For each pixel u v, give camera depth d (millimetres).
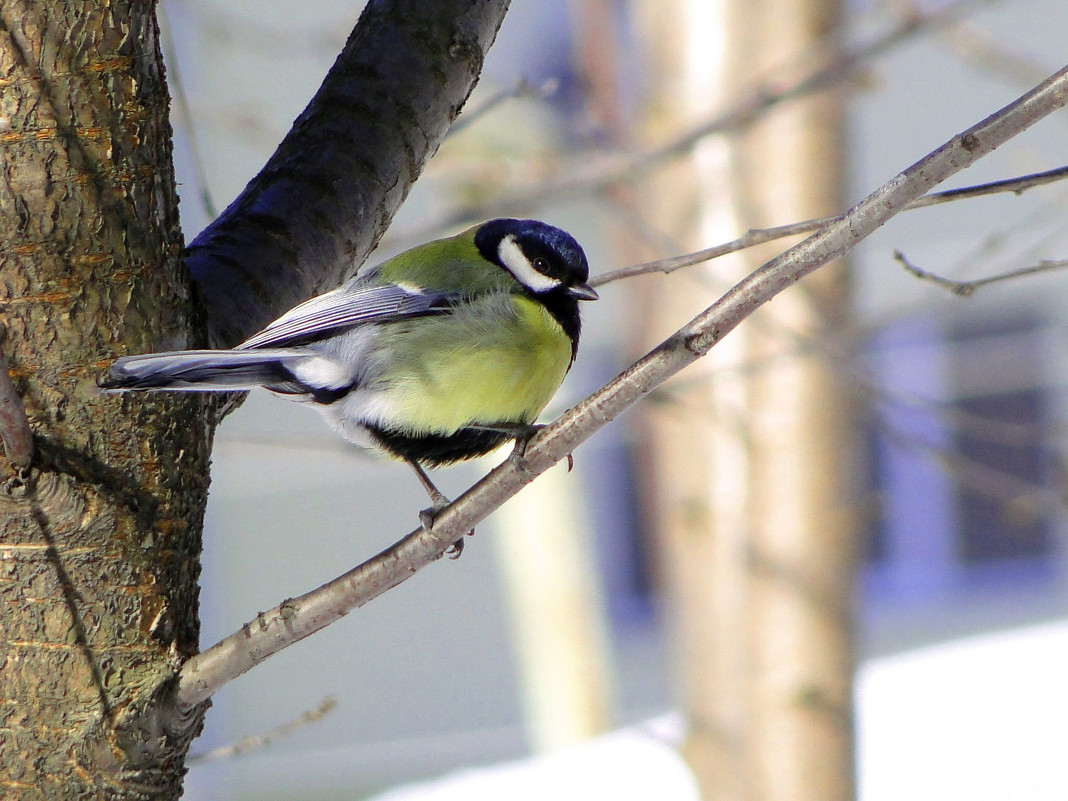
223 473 20359
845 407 11523
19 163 4531
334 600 4883
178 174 11859
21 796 4637
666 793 17078
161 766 4793
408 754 20719
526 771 18359
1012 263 13984
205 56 17234
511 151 14883
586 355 20609
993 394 21453
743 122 10023
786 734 11398
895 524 22391
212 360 4715
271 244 6023
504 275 6863
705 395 11711
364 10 6805
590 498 22500
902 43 11109
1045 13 19938
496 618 21672
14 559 4625
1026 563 22312
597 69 14273
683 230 12008
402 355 6406
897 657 21375
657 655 22047
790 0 11648
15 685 4648
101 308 4648
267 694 21094
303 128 6445
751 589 11570
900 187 4234
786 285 4465
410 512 20984
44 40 4512
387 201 6395
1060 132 19438
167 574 4805
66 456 4637
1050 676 19953
